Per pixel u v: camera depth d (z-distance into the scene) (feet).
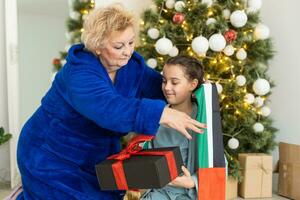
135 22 3.59
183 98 4.25
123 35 3.41
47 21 9.97
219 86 7.98
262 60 8.96
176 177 3.55
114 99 3.27
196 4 8.17
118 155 3.63
